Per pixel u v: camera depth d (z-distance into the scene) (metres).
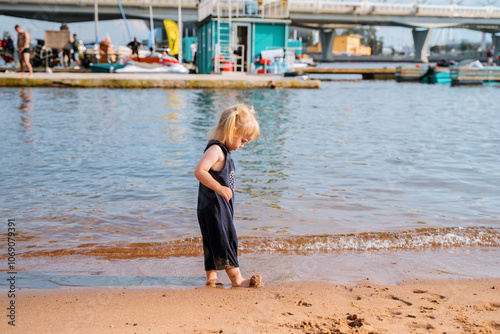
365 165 7.11
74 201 5.24
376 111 14.98
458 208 5.13
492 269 3.63
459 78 32.12
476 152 8.20
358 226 4.54
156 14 63.25
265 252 3.97
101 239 4.18
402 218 4.79
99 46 30.06
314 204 5.20
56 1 59.38
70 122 11.18
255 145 8.59
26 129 9.99
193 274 3.53
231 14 29.69
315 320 2.69
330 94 22.34
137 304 2.94
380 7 73.00
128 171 6.57
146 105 15.38
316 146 8.59
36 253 3.85
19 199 5.27
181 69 27.84
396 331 2.55
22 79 22.03
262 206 5.10
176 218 4.75
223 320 2.70
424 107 16.61
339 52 140.50
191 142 8.75
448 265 3.71
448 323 2.66
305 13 72.31
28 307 2.87
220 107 15.01
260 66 29.22
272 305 2.93
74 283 3.30
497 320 2.71
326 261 3.78
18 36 22.06
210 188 3.18
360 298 3.05
